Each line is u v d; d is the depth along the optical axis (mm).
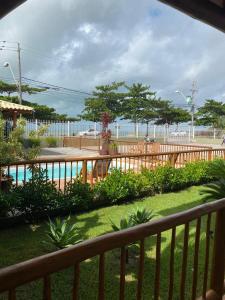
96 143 23828
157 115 44125
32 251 4555
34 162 6371
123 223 4625
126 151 18281
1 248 4656
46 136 25531
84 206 6559
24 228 5559
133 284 3701
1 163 6344
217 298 2588
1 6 1904
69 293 3463
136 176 7891
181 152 10180
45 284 1306
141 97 43812
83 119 43062
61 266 1345
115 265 4133
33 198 5777
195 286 2295
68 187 6594
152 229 1806
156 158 11359
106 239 1543
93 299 3393
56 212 6215
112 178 7336
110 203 7184
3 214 5535
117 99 44000
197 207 2199
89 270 3998
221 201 2465
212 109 47906
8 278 1160
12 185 6305
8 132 7984
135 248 4281
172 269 2047
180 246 4777
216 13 2756
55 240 4328
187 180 9039
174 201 7695
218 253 2605
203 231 5367
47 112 37156
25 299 3311
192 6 2590
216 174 8859
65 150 21281
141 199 7789
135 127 35531
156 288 1934
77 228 4965
